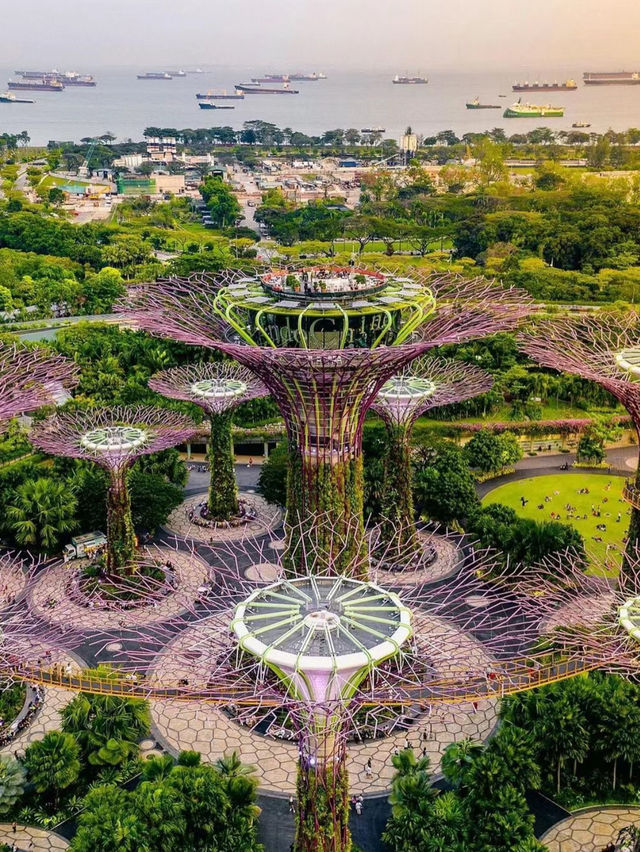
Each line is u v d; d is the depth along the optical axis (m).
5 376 66.50
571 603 50.56
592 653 44.88
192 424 86.38
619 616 46.19
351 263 72.44
